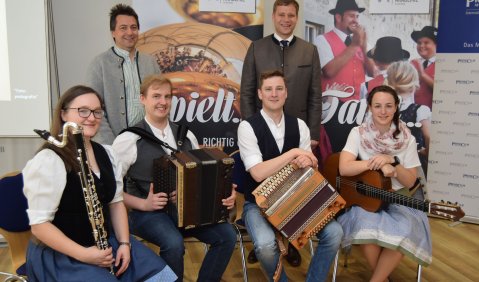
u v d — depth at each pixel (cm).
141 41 337
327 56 360
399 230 228
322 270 231
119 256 184
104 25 362
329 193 223
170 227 216
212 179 212
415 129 369
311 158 225
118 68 297
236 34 345
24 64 312
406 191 252
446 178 386
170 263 212
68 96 181
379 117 249
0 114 313
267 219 226
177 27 339
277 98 238
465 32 364
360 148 260
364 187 245
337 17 355
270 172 229
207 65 345
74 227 176
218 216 217
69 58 360
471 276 283
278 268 224
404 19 354
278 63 311
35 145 332
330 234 226
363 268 293
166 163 212
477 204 377
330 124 367
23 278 182
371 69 361
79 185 175
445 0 367
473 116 370
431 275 284
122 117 299
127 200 223
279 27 311
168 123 242
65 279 168
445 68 376
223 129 354
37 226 168
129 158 224
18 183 193
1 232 189
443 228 367
